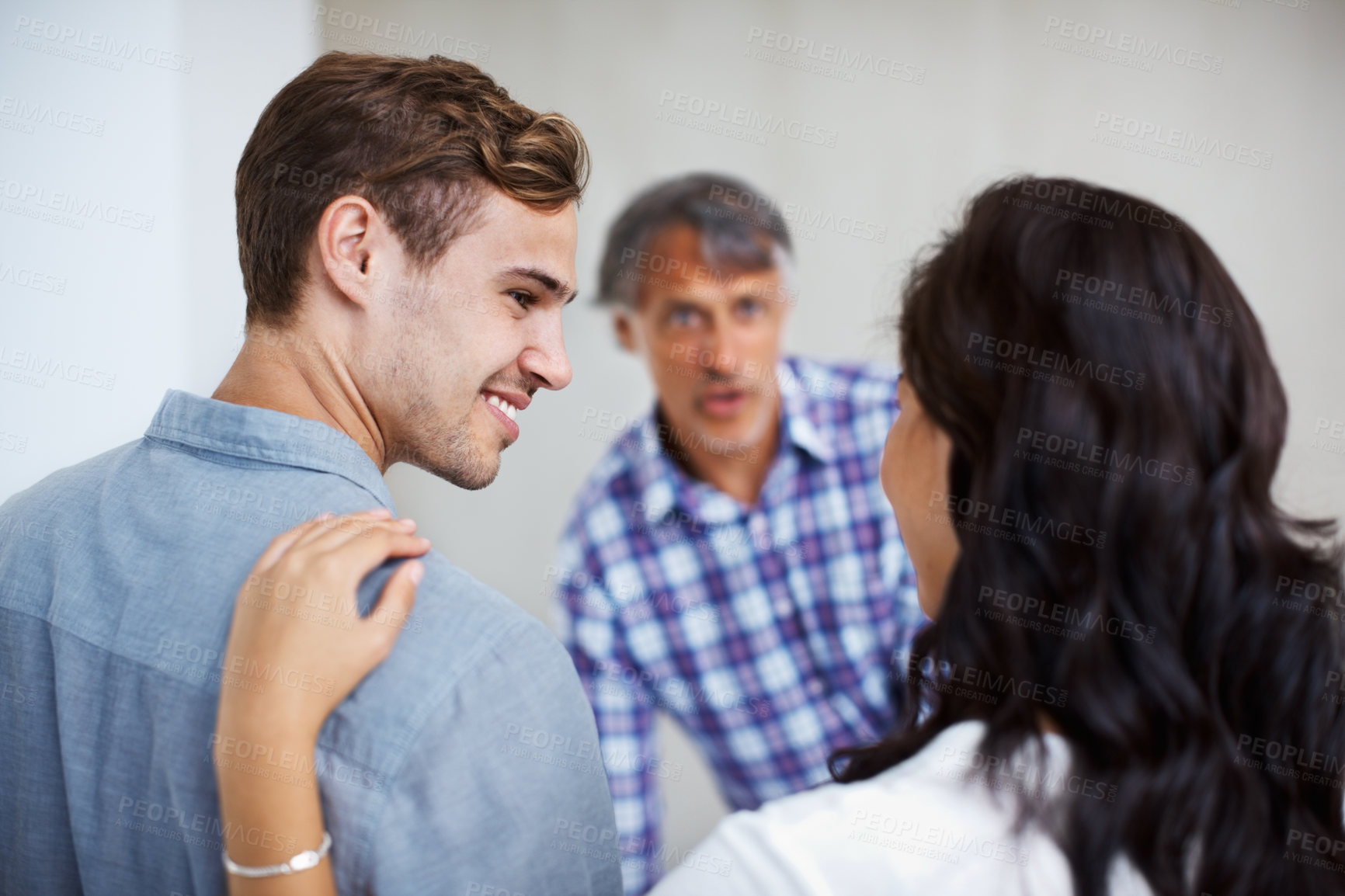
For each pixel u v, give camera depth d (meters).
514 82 2.07
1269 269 2.10
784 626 1.91
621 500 1.98
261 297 0.65
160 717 0.55
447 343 0.65
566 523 2.04
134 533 0.59
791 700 1.90
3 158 1.49
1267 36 2.07
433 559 0.58
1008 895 0.45
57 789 0.60
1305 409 2.10
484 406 0.70
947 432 0.53
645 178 2.06
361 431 0.66
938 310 0.53
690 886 0.47
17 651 0.60
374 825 0.51
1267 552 0.50
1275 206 2.09
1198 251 0.51
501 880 0.53
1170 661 0.48
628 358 2.04
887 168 2.09
